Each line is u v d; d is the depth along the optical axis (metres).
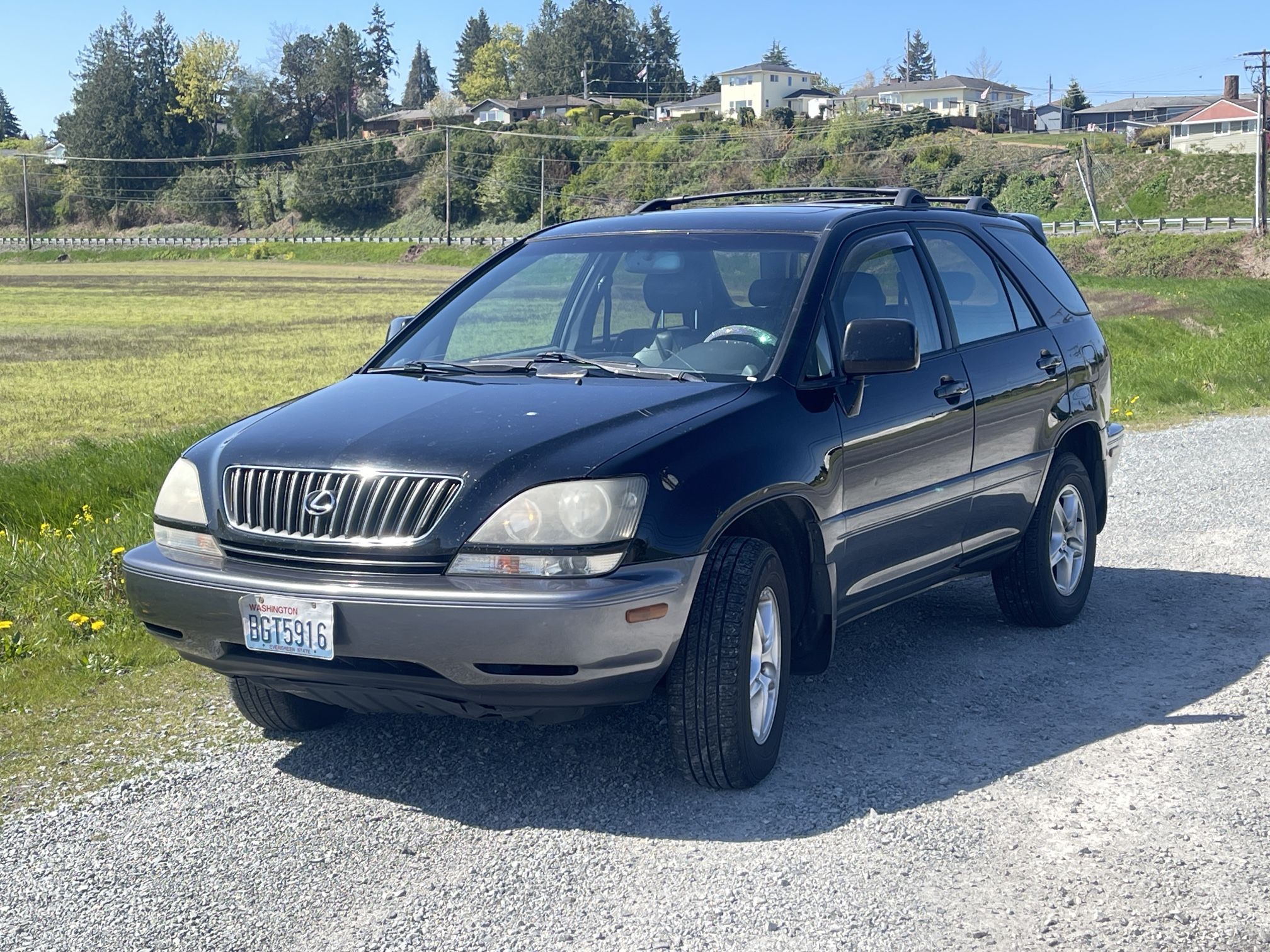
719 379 4.51
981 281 5.85
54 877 3.62
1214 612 6.38
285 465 4.01
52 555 7.18
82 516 9.15
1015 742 4.59
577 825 3.90
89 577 6.68
